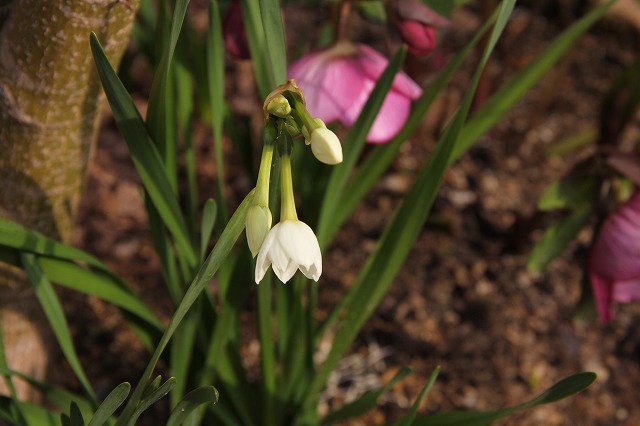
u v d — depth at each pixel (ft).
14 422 2.33
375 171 2.63
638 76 3.13
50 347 2.83
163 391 2.02
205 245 2.26
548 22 4.85
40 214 2.42
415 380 3.42
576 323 3.02
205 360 2.66
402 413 3.32
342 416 2.64
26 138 2.28
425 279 3.75
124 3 2.13
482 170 4.18
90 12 2.11
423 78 3.52
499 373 3.48
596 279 2.80
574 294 3.76
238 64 4.43
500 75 4.27
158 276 3.63
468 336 3.59
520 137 4.34
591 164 2.92
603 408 3.43
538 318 3.67
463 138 2.67
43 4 2.10
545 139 4.35
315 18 4.71
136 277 3.61
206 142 4.09
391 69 2.28
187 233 2.40
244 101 4.27
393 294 3.68
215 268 1.91
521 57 4.58
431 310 3.65
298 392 2.78
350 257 3.77
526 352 3.56
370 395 2.56
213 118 2.42
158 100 2.17
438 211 3.97
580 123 4.44
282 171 1.88
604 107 3.27
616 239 2.75
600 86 4.62
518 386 3.45
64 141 2.32
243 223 1.89
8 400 2.39
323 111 2.36
